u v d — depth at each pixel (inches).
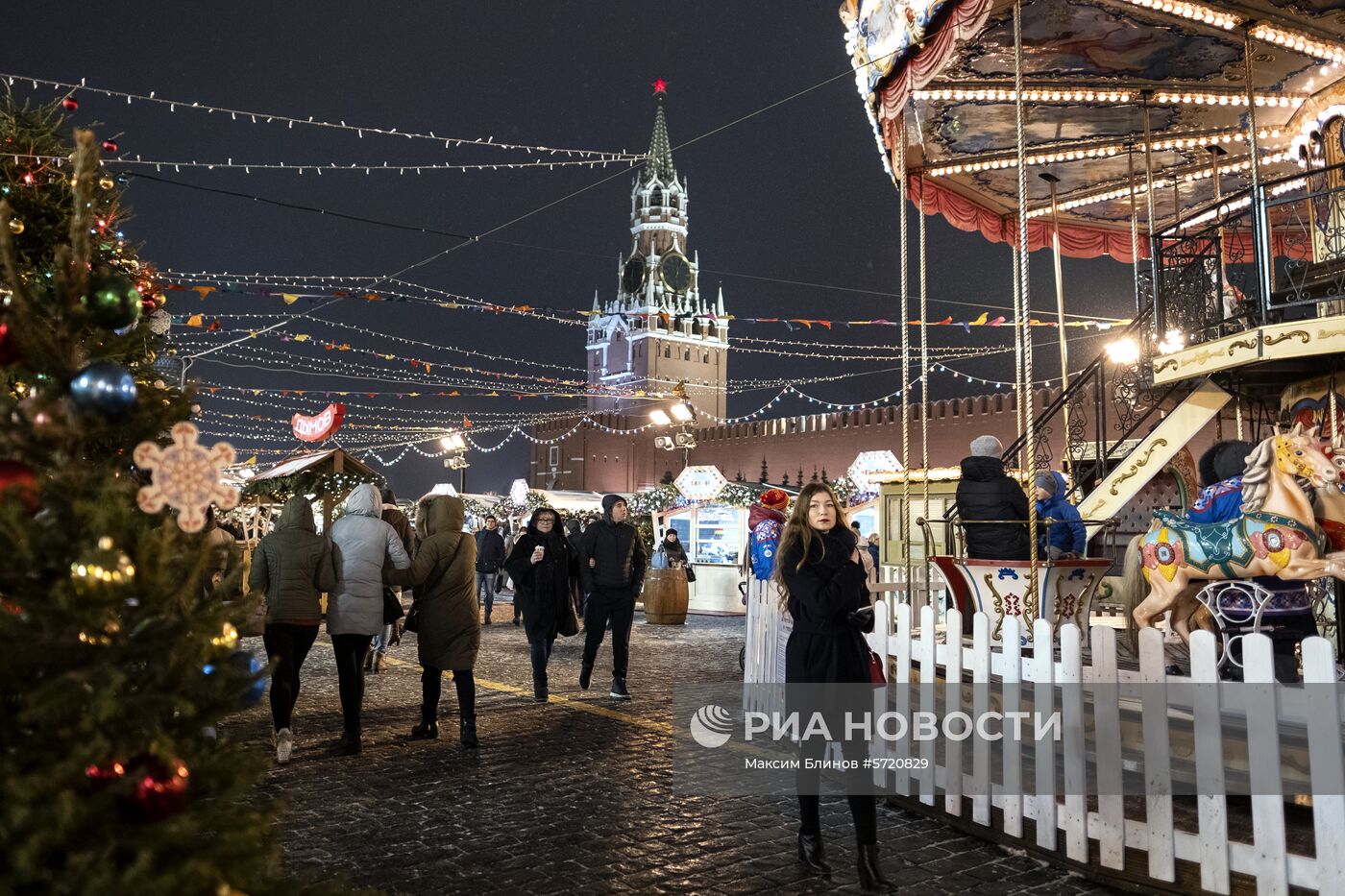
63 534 84.3
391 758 266.7
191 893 80.3
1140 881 169.3
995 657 202.2
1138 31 349.1
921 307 307.1
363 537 277.9
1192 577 238.4
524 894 168.2
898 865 185.8
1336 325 282.8
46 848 75.8
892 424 2320.4
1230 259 574.2
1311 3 329.1
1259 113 434.0
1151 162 443.5
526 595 359.6
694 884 173.8
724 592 854.5
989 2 265.3
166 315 203.6
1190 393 369.7
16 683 80.8
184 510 88.4
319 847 191.3
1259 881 152.6
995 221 563.2
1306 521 223.3
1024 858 190.4
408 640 554.9
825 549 180.4
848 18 350.0
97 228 184.4
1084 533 300.2
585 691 379.2
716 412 4618.6
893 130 405.7
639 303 4591.5
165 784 82.0
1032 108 414.6
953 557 279.4
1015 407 1894.7
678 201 4795.8
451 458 1477.6
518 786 238.2
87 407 87.2
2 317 88.7
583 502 1362.0
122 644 83.7
